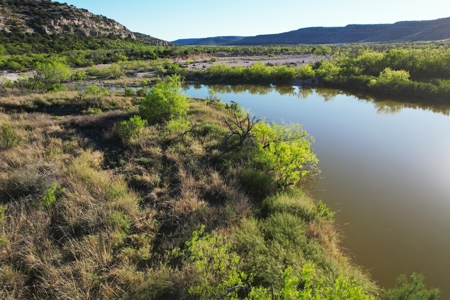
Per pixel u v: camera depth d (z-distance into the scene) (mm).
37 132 10656
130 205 6234
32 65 38188
